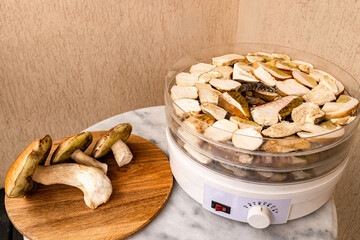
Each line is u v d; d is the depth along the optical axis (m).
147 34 1.01
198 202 0.61
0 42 0.87
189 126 0.51
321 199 0.56
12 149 1.04
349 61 0.72
